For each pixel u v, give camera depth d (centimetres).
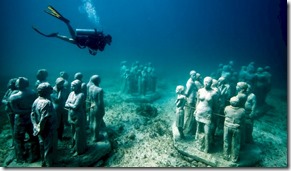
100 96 808
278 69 2856
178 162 794
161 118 1188
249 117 832
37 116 635
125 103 1394
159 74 2436
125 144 917
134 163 793
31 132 717
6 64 3638
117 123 1101
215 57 4516
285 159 823
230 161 741
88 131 919
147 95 1470
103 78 2242
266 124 1129
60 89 817
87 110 959
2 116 1168
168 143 922
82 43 661
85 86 848
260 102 1293
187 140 867
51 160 686
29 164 711
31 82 2059
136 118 1162
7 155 818
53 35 654
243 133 771
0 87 1780
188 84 893
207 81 754
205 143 778
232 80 1266
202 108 762
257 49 4919
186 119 910
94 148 792
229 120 710
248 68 1277
